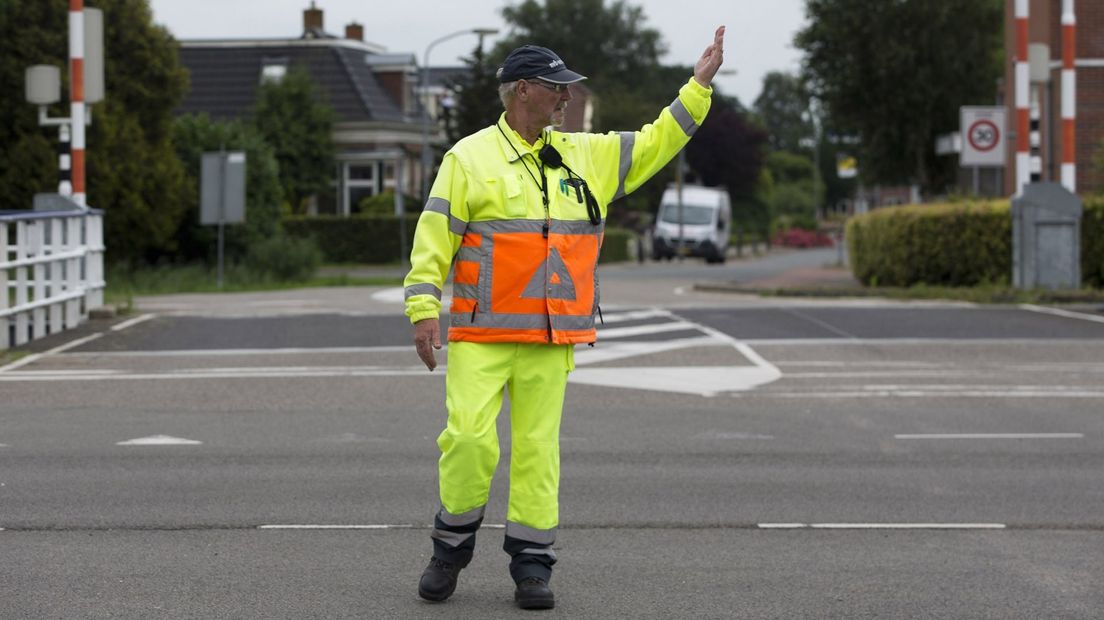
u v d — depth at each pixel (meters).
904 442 22.83
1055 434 23.62
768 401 27.59
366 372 31.45
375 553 15.02
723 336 38.97
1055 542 15.74
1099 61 80.81
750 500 18.02
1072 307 48.00
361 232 125.25
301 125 134.50
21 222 35.59
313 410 26.23
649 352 35.50
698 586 13.74
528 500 12.84
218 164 76.31
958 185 98.00
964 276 58.22
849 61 94.81
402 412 26.06
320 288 76.69
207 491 18.41
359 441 22.75
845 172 112.69
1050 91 81.56
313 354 34.72
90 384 29.20
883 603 13.16
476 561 14.73
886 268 61.19
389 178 140.88
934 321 42.75
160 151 81.19
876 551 15.27
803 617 12.66
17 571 14.12
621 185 13.13
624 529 16.33
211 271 84.88
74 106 43.88
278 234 91.88
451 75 107.69
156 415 25.39
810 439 23.08
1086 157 81.31
